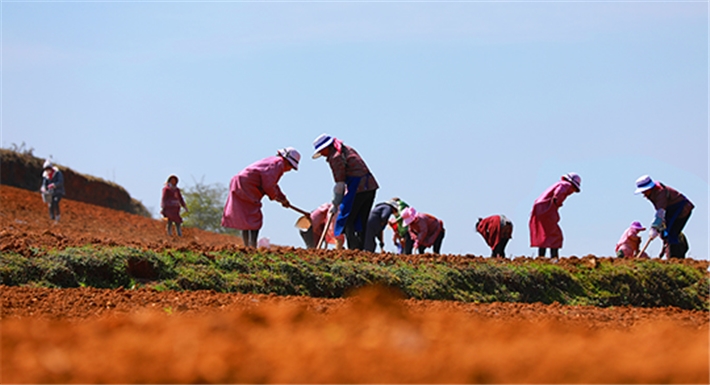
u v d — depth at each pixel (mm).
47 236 50156
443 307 32469
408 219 67188
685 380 15578
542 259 53344
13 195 125375
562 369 16156
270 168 51469
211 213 156125
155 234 107688
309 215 54219
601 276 51281
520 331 21422
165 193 91938
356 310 23656
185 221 153125
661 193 58219
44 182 98188
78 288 36031
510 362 16703
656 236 58531
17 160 166500
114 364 16891
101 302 30953
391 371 16047
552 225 57188
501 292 47750
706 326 28812
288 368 16312
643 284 51844
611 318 31516
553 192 57156
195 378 15820
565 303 49062
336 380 15516
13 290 34031
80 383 15648
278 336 19578
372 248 61719
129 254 40594
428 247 69375
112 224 113812
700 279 53844
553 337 20453
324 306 29219
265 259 43781
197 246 45594
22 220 91688
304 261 44469
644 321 30375
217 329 20531
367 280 44219
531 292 49000
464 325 22172
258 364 16672
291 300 32844
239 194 51281
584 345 18844
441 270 47156
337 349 17875
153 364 16844
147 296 33031
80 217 115750
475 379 15562
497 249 64875
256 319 22016
